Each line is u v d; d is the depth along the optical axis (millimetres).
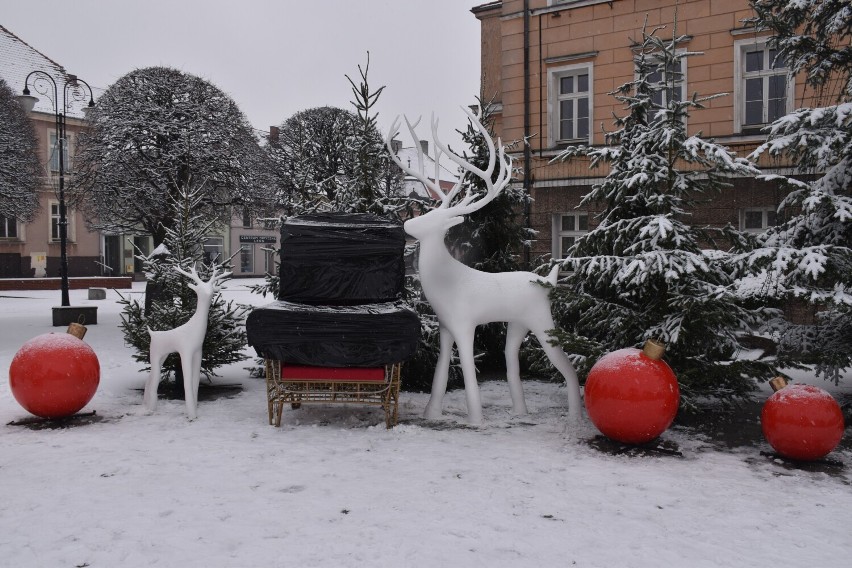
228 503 4285
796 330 6785
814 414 5055
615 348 6715
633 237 6973
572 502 4312
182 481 4715
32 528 3895
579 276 6871
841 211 6023
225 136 19094
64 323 15000
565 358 6551
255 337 6055
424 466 5066
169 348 6805
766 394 7887
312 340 6027
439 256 6352
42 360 6227
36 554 3566
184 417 6719
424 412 6805
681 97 14922
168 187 17484
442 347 6684
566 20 16156
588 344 6199
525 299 6484
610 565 3432
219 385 8617
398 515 4078
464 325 6445
